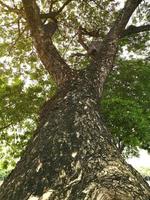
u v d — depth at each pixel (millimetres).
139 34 18203
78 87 6207
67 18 15922
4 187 4438
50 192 3719
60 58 7469
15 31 16172
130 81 20141
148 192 3631
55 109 5520
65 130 4801
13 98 20531
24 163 4598
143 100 20172
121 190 3363
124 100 19109
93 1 15859
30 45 16812
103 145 4484
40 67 19594
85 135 4629
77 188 3570
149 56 20125
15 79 20094
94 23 16062
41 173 4105
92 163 4000
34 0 7680
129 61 20141
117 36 8000
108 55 7559
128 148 23703
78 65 18469
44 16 11516
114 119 19156
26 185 4070
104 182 3518
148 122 19547
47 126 5094
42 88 20766
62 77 7066
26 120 21234
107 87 20047
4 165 21969
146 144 21312
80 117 5070
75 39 17047
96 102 5930
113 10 16094
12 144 21547
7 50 16781
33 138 5145
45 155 4406
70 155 4230
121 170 3904
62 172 3973
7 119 20734
